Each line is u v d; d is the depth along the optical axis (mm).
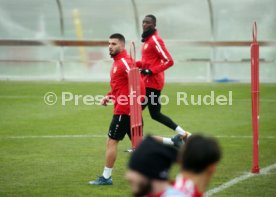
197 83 76500
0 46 79312
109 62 79562
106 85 73750
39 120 52250
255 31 31984
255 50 32344
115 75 31547
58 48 79750
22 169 35531
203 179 12414
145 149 12242
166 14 78000
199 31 78062
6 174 34344
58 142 43531
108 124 50750
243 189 31031
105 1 77812
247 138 44781
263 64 78000
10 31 79500
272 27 77062
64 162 37375
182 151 12445
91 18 78750
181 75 79312
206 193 30234
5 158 38375
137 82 27781
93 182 32281
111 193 30609
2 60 79438
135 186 12352
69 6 78500
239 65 78375
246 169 35156
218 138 44812
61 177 33719
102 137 45469
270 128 48844
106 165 32125
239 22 77500
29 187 31703
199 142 12383
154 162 12156
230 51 78812
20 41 78188
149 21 41719
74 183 32500
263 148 41250
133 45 28547
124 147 41938
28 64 79688
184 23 78000
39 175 34156
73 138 45062
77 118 53375
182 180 12359
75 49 79750
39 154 39562
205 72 79000
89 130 48188
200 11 77625
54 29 79375
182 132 41344
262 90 70750
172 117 53844
